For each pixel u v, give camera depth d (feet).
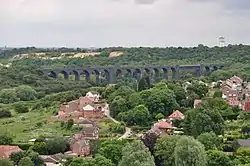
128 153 517.14
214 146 621.31
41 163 612.70
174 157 552.41
